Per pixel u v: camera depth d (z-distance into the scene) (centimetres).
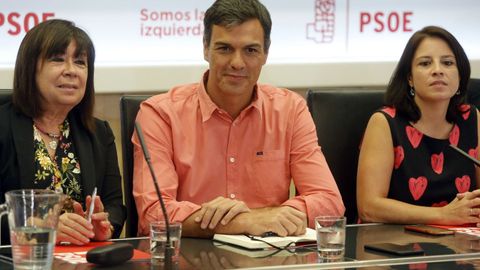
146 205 275
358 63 492
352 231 270
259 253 229
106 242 245
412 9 505
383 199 311
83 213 250
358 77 493
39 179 278
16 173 276
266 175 299
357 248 236
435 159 327
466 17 512
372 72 494
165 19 477
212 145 295
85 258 216
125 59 473
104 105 471
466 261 219
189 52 481
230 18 278
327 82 490
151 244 215
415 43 326
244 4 280
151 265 209
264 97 304
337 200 292
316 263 213
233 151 297
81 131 291
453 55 323
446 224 289
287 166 303
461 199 290
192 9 480
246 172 298
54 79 276
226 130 296
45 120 285
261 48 284
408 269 207
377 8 502
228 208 255
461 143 331
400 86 329
